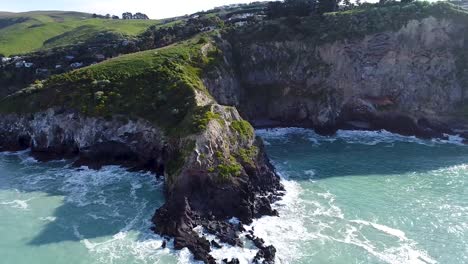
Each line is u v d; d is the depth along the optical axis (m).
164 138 73.00
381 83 105.56
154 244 51.72
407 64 104.88
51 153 83.88
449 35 105.00
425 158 83.44
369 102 105.19
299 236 53.66
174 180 60.75
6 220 57.94
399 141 94.50
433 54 104.31
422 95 103.38
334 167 78.56
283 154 86.00
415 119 101.19
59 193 66.62
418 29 104.94
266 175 67.94
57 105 85.56
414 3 112.19
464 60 103.31
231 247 50.94
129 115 79.62
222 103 98.19
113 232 54.59
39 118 86.00
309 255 49.69
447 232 54.88
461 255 49.81
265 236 53.59
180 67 92.12
